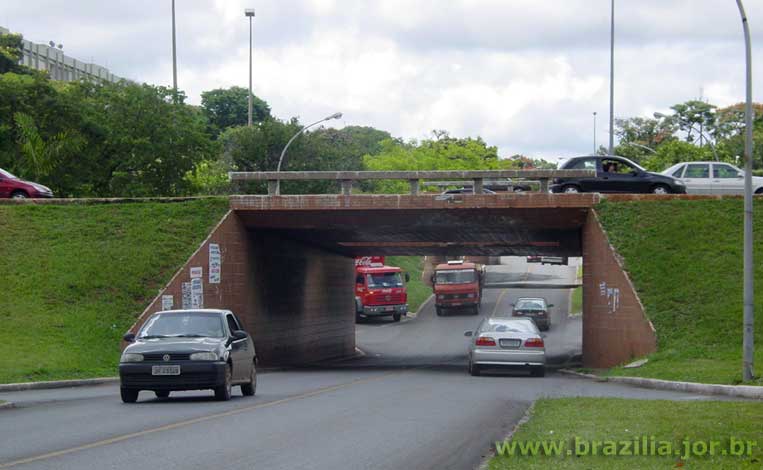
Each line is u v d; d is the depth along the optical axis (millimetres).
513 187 43625
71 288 31188
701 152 86812
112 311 30531
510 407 16859
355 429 13344
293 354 41844
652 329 27531
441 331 63625
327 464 10172
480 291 73812
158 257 32906
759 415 13391
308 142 65750
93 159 51438
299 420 14500
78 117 51219
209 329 18969
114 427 13570
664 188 37156
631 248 31359
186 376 17641
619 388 22078
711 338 26500
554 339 58500
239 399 18875
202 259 33250
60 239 33688
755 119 97438
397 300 68562
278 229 36531
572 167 37938
